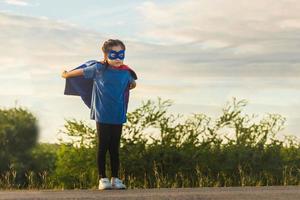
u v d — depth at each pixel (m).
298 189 4.61
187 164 8.12
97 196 3.95
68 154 8.11
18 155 8.69
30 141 8.88
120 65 5.89
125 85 5.91
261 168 8.27
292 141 8.71
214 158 8.25
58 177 8.17
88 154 8.02
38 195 4.10
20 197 3.90
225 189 4.80
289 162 8.54
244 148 8.33
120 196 3.95
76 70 5.97
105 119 5.79
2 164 8.58
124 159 7.98
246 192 4.23
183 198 3.94
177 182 7.89
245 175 8.20
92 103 5.93
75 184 8.08
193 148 8.25
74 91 6.36
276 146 8.46
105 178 5.84
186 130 8.37
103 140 5.82
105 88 5.79
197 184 7.99
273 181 8.27
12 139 8.72
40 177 8.67
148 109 8.23
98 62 5.94
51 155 8.94
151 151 8.08
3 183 8.34
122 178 7.95
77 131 8.15
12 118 8.88
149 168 8.02
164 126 8.23
